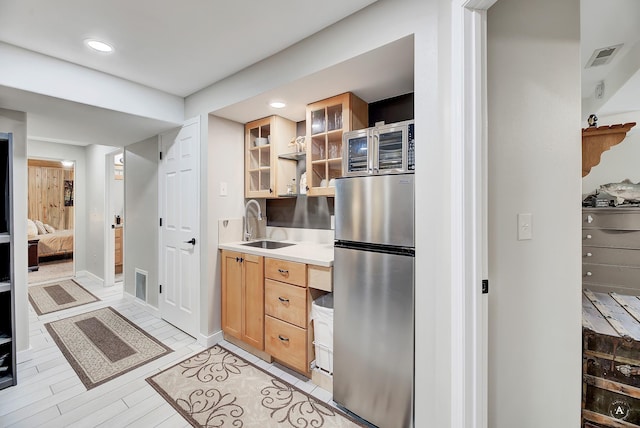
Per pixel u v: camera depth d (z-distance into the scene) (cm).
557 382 133
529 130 130
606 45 206
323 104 221
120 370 215
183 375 209
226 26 168
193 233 269
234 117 266
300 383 201
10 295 196
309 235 276
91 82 216
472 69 116
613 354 139
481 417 119
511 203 128
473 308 117
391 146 172
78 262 485
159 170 306
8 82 182
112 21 161
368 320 162
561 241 132
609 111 275
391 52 155
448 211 127
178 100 272
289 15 159
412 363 146
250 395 188
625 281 241
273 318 218
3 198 201
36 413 170
